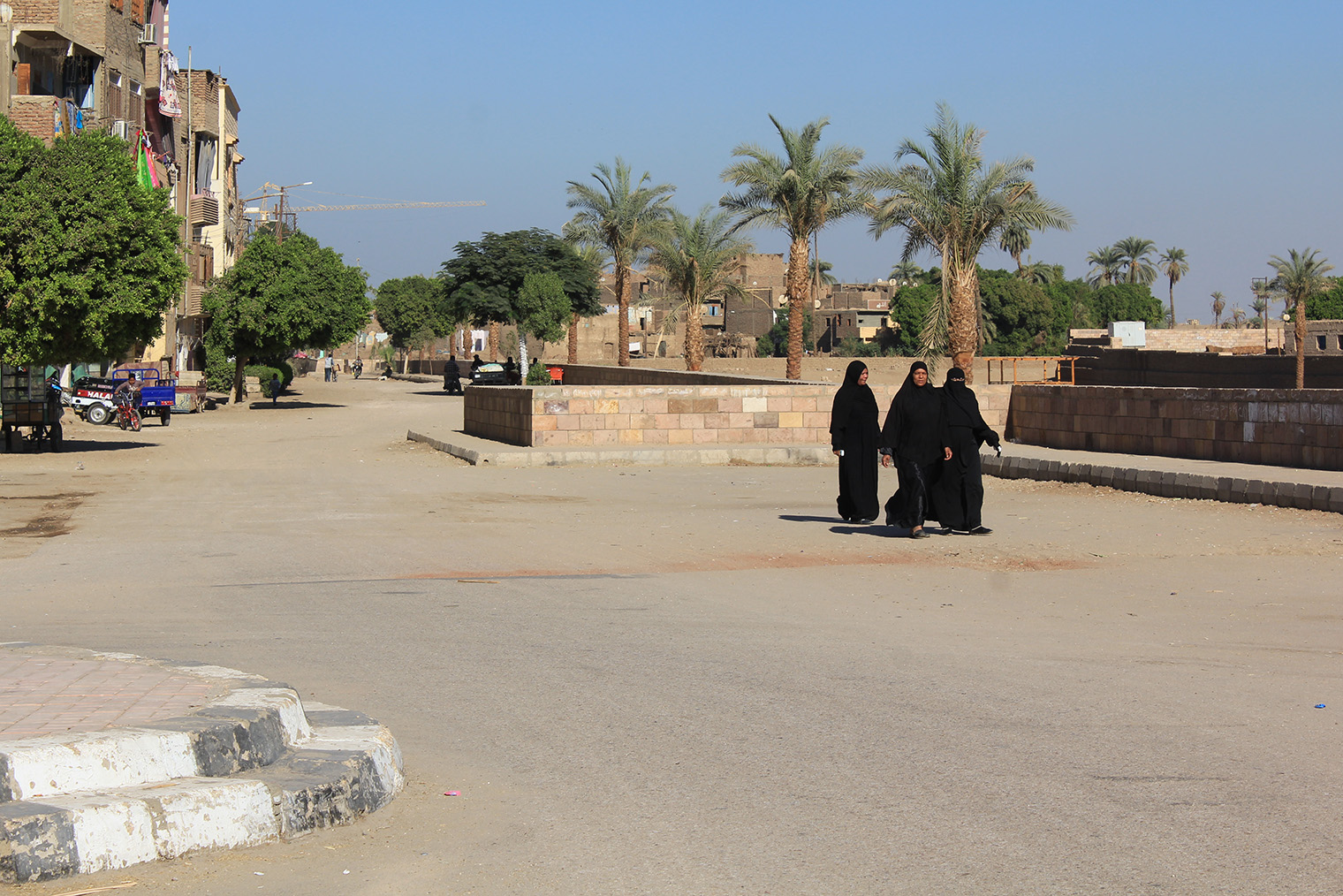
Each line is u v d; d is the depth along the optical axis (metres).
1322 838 4.22
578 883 3.87
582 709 6.03
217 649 7.39
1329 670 6.88
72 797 3.98
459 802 4.66
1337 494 13.99
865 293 137.62
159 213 25.67
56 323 24.09
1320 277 70.69
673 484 18.56
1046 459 19.52
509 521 14.15
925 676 6.71
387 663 7.05
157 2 48.66
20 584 10.00
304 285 48.56
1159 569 10.62
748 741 5.45
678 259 54.66
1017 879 3.87
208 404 47.78
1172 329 97.06
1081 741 5.43
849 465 13.68
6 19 35.81
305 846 4.18
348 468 21.77
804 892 3.78
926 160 35.84
